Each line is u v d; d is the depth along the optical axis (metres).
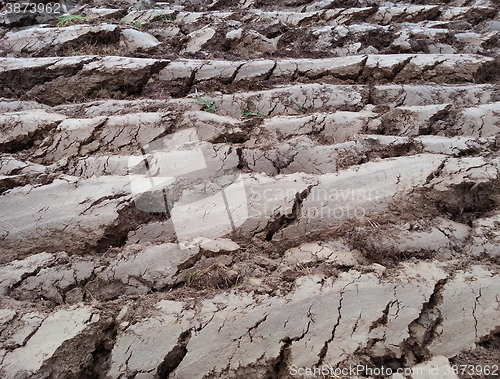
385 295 1.92
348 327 1.83
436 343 1.81
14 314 1.87
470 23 4.81
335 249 2.26
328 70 3.73
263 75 3.67
